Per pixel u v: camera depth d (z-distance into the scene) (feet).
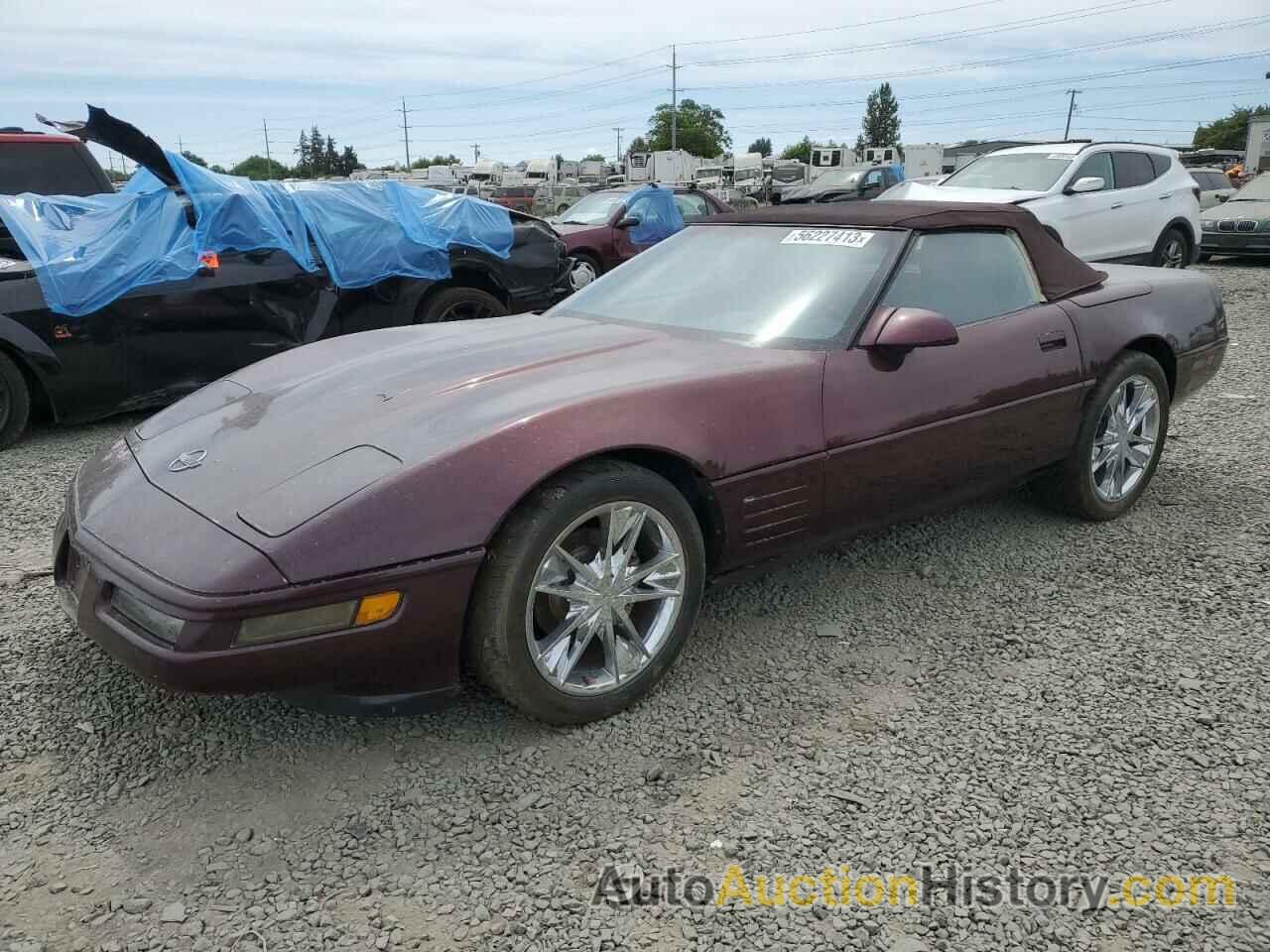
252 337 19.76
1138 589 11.67
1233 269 47.57
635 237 40.29
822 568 12.31
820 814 7.66
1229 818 7.61
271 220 19.69
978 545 12.98
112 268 17.97
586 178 178.19
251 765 8.27
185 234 18.90
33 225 18.26
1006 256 12.36
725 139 384.68
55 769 8.18
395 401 8.87
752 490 9.44
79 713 8.98
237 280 19.30
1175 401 14.57
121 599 7.56
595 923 6.57
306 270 20.11
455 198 23.31
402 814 7.64
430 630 7.70
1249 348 26.76
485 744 8.56
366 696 7.79
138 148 18.30
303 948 6.33
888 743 8.59
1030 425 12.06
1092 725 8.86
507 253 23.52
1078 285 13.03
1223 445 17.61
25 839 7.34
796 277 11.31
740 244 12.33
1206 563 12.39
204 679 7.04
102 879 6.95
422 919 6.59
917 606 11.26
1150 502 14.69
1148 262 37.96
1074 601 11.37
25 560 12.53
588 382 9.00
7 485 15.76
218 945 6.35
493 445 7.90
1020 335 11.89
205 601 6.99
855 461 10.21
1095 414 12.91
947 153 173.27
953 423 11.07
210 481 8.13
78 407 18.20
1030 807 7.73
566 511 8.09
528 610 8.07
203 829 7.47
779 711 9.10
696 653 10.21
